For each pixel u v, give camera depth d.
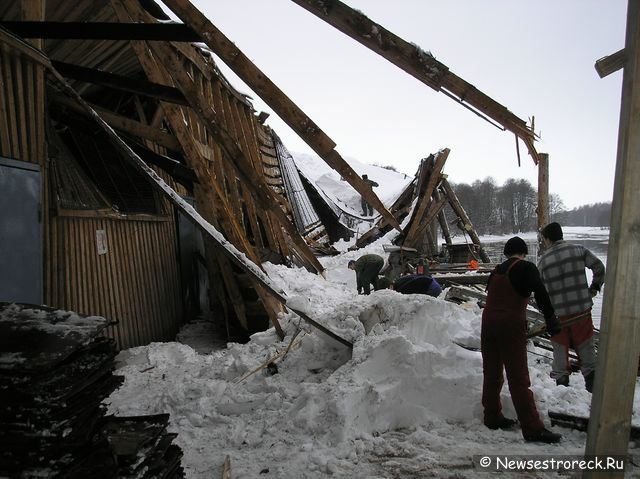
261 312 7.75
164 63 5.78
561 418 3.99
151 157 7.47
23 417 2.03
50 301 5.48
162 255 8.29
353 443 3.68
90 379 2.27
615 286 2.13
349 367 4.44
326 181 40.72
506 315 3.79
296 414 4.07
